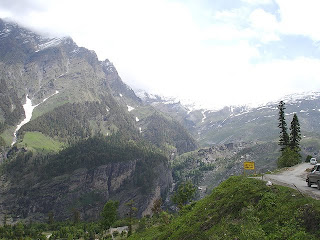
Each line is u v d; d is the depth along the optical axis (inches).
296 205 787.4
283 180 1499.8
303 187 1234.0
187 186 2605.8
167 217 2036.2
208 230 987.3
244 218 896.3
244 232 784.9
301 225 705.0
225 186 1326.3
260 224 807.7
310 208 733.9
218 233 909.2
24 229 6599.4
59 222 7504.9
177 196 2610.7
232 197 1075.9
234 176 1423.5
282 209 809.5
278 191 948.0
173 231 1272.1
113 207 3858.3
